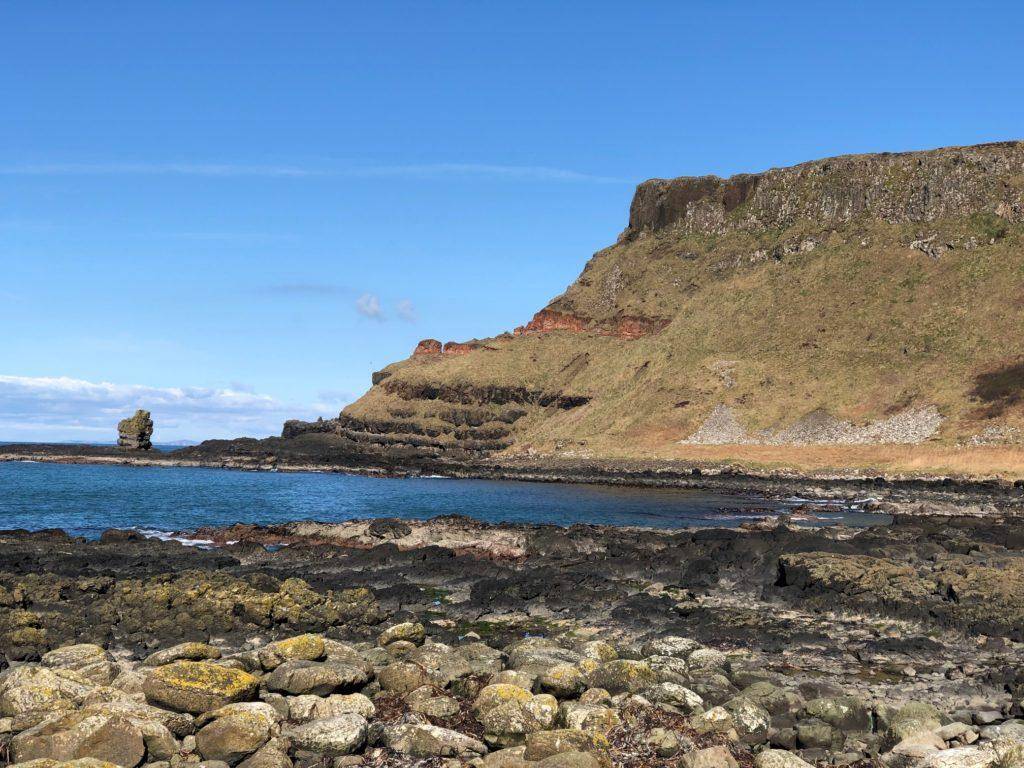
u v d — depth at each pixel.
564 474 115.81
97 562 35.41
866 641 23.77
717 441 122.75
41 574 29.33
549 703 16.41
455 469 126.38
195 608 24.64
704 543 41.03
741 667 20.80
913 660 22.03
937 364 123.94
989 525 52.50
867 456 105.69
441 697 17.16
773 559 35.72
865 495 84.69
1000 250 141.62
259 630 24.16
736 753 15.12
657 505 77.62
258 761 14.12
